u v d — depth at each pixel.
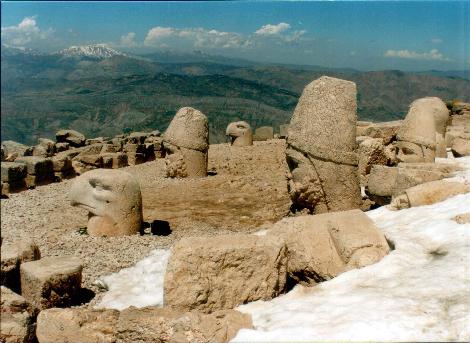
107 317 6.88
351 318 5.59
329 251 7.76
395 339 5.05
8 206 15.76
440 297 5.91
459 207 9.45
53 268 8.62
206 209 15.10
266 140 32.62
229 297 7.16
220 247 7.21
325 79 11.62
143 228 13.26
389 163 15.88
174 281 7.04
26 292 8.54
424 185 10.74
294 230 8.12
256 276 7.30
